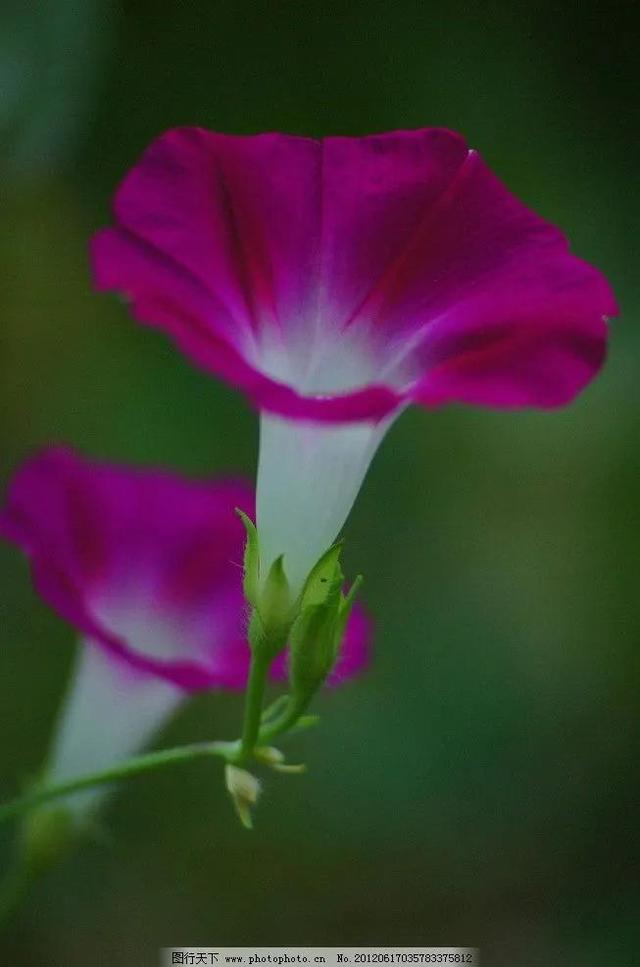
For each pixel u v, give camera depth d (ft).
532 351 0.98
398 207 0.98
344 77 1.35
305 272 0.98
